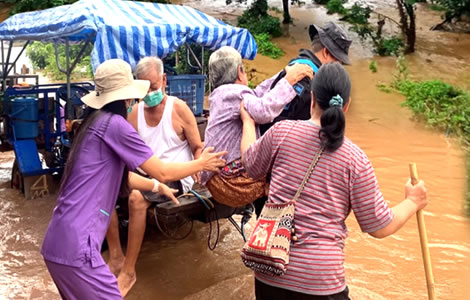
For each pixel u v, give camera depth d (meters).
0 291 4.47
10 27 7.72
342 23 20.11
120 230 5.30
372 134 10.39
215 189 4.05
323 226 2.72
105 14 6.38
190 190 4.64
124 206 4.62
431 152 9.19
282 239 2.70
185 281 4.71
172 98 4.69
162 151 4.65
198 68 8.02
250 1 23.23
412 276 4.78
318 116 2.90
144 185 3.77
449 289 4.54
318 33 3.98
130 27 6.06
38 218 6.21
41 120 7.35
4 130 7.63
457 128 10.39
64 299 3.07
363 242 5.53
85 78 18.12
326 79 2.82
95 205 2.99
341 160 2.74
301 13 21.86
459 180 7.55
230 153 4.01
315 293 2.66
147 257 5.18
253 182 4.02
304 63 3.94
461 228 5.85
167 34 6.39
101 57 5.90
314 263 2.67
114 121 3.06
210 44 7.11
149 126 4.64
